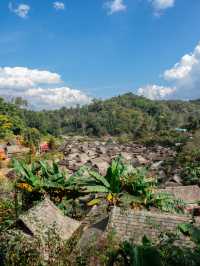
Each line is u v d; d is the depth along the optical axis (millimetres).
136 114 193125
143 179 20172
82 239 12719
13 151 57531
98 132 169625
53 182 20875
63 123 192750
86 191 19656
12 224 13805
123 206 18891
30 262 10219
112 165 20062
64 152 68062
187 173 36750
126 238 12516
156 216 13266
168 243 8711
